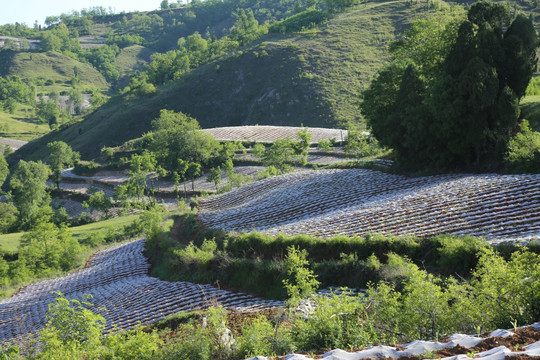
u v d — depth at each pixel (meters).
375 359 8.14
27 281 51.84
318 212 41.88
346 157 89.06
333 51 179.50
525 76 42.53
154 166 107.44
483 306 11.18
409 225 30.30
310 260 28.56
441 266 22.97
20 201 97.88
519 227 25.31
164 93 178.50
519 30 43.00
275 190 55.09
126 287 37.62
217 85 177.62
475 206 30.61
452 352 7.96
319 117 152.25
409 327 11.54
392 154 54.84
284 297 26.06
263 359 9.10
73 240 58.62
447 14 54.00
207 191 91.88
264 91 168.88
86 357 14.20
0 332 34.78
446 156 44.25
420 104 46.41
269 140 117.38
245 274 30.27
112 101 196.38
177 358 12.66
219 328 13.27
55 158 120.69
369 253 27.09
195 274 34.28
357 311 12.27
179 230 51.56
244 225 43.41
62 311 14.92
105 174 126.00
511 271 11.38
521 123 44.03
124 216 89.94
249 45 199.25
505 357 6.98
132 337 14.20
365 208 37.62
